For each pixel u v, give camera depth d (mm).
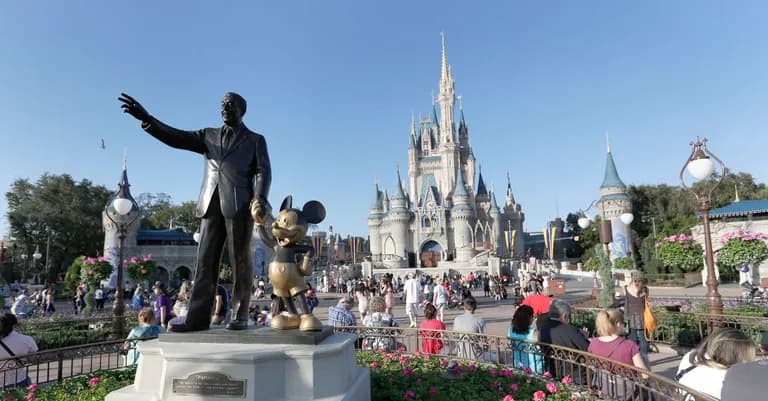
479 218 104688
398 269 67062
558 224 111438
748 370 2936
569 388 5730
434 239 100062
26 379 6426
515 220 110312
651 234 58031
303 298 5266
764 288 23047
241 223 5441
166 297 12719
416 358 7551
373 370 6734
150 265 22953
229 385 4301
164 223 84188
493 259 65938
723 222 38812
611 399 5234
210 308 5383
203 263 5430
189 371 4398
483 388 5902
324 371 4520
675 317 11297
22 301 20156
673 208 66438
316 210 5641
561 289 24781
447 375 6402
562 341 6387
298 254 5395
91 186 61781
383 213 108312
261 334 4754
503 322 19203
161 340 4945
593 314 12484
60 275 58312
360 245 103812
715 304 10516
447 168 111438
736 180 63750
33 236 56562
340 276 53031
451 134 112750
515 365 7363
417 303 18656
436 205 102500
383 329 9195
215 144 5672
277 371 4449
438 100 116438
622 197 57844
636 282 8578
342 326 9406
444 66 116062
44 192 57625
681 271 40062
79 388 5961
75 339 13258
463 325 8336
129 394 4621
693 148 10742
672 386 4035
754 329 9594
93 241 59312
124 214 13625
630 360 5445
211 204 5500
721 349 3881
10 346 6457
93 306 20266
